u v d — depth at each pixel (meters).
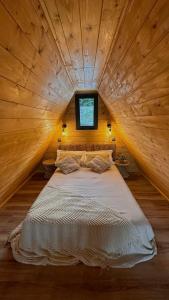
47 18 1.03
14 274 1.66
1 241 2.10
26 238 1.83
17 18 0.82
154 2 0.71
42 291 1.50
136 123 2.27
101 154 3.81
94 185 2.69
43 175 4.46
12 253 1.90
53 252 1.83
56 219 1.82
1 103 1.14
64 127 4.43
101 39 1.27
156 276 1.62
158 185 3.52
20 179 3.47
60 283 1.57
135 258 1.78
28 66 1.18
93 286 1.54
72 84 2.99
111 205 2.07
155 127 1.67
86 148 4.31
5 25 0.78
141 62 1.12
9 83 1.09
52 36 1.23
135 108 1.89
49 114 2.74
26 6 0.82
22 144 2.08
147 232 1.87
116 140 4.46
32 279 1.61
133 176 4.34
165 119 1.36
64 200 2.18
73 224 1.80
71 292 1.49
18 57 1.01
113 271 1.68
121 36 1.13
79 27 1.13
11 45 0.89
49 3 0.90
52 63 1.53
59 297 1.46
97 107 4.28
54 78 1.85
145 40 0.94
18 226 2.29
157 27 0.79
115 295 1.46
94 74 2.37
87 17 1.02
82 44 1.36
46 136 3.39
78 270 1.70
